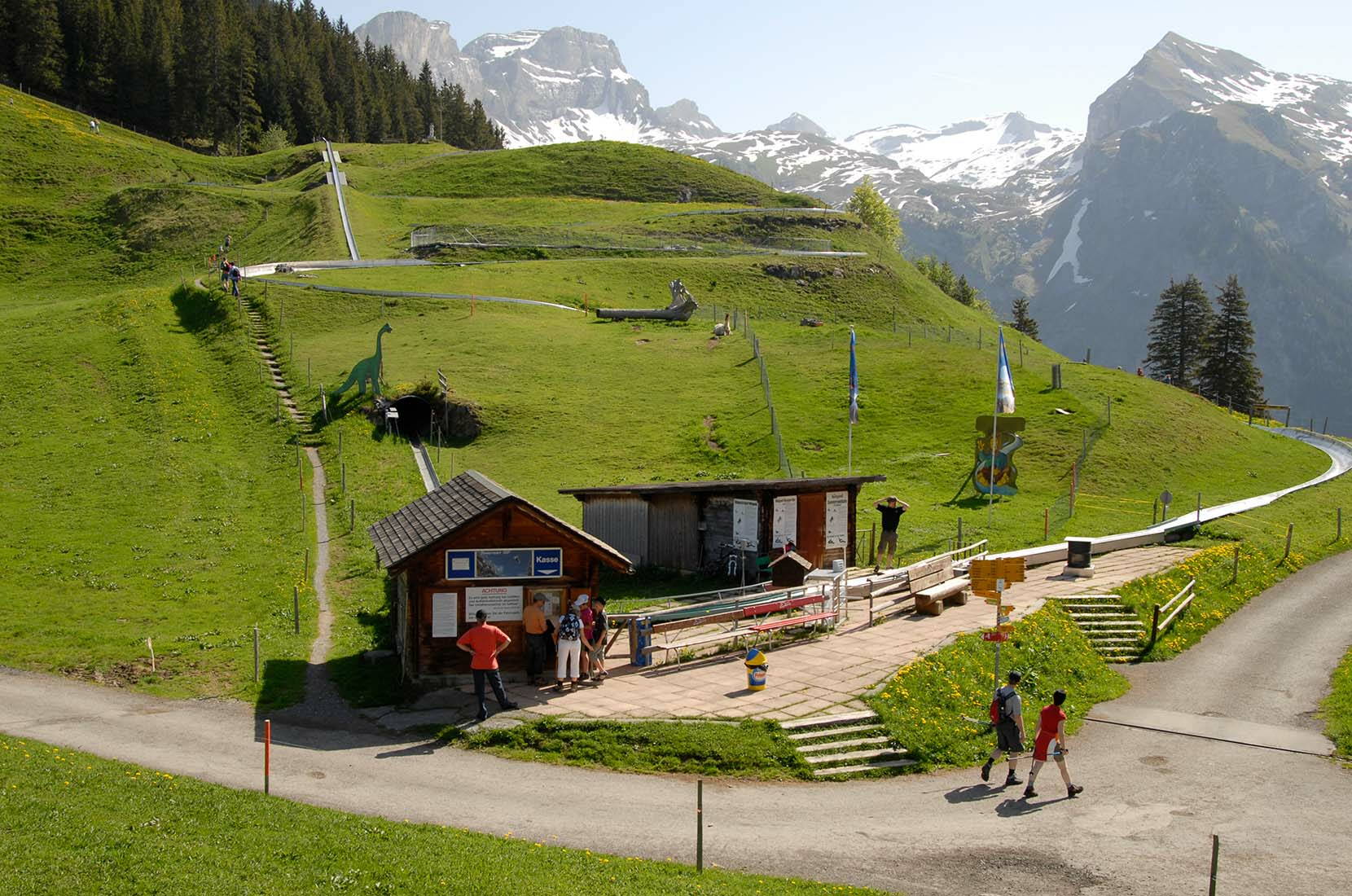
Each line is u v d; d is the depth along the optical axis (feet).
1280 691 102.63
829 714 82.43
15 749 68.54
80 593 119.14
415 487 169.68
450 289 299.79
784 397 221.25
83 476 165.48
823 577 112.37
